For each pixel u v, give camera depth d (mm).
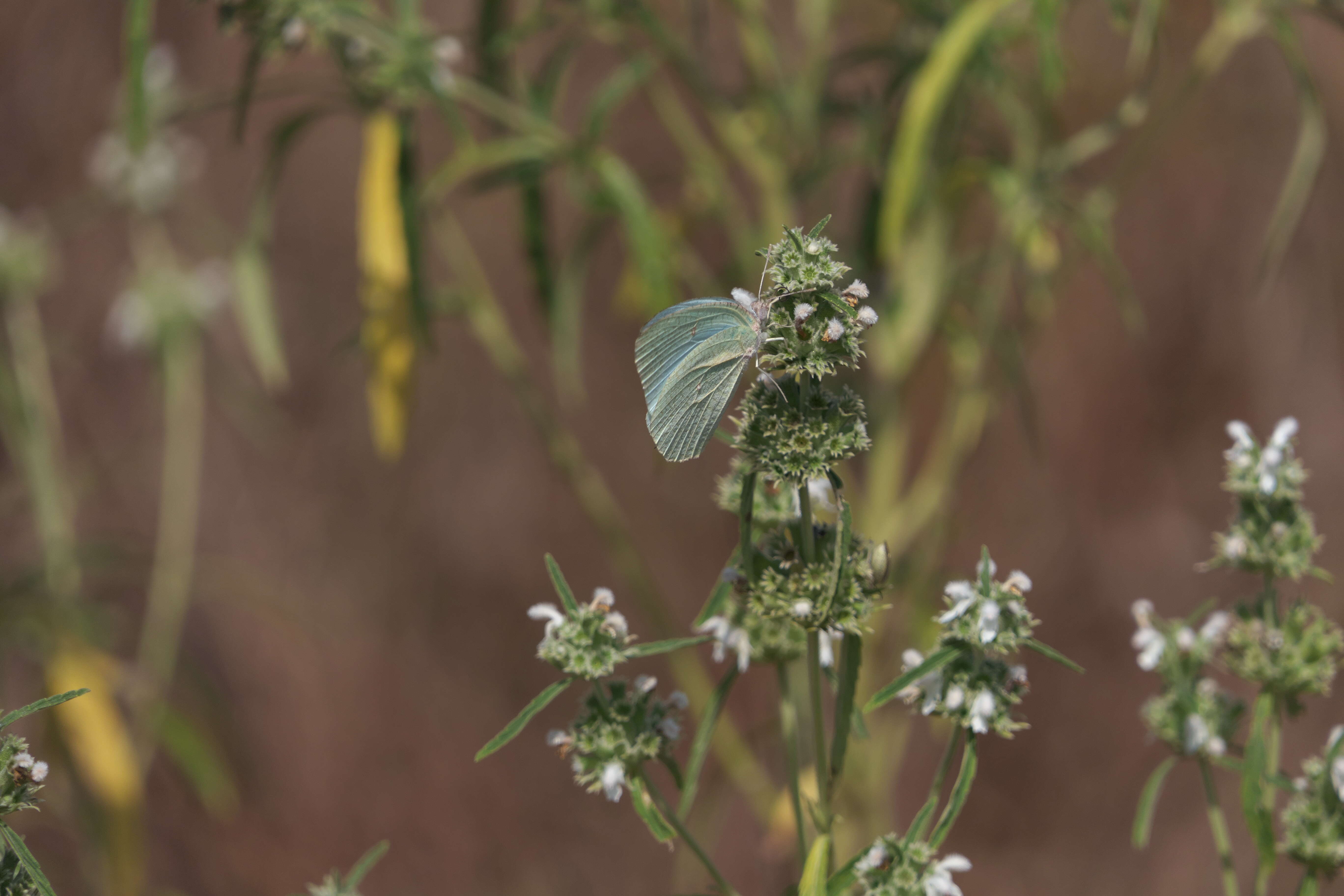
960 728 935
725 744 1108
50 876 1684
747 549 928
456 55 1075
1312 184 1117
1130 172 1109
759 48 1117
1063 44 1575
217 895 2172
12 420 1246
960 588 930
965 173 1107
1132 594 2334
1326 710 2088
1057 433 2350
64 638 1202
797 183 1117
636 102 2230
